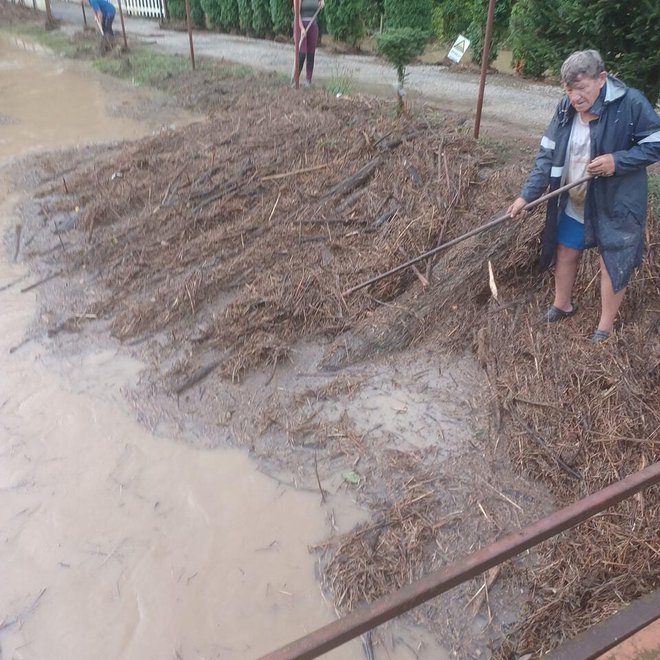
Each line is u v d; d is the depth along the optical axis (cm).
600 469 342
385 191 559
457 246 482
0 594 313
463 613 296
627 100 327
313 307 484
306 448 390
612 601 289
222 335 475
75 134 900
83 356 477
